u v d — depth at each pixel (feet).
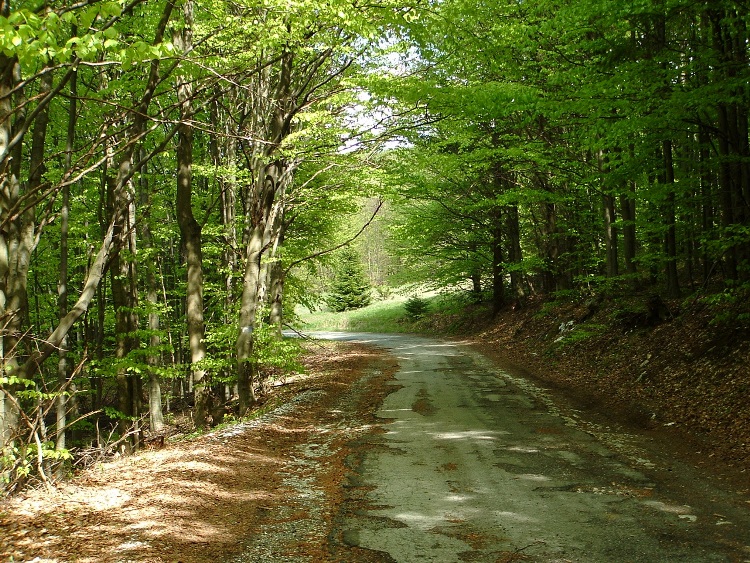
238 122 53.78
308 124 47.34
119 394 44.16
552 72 45.39
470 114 44.27
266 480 24.86
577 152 59.77
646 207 65.72
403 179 54.65
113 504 19.70
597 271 80.28
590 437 31.12
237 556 16.42
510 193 63.77
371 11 33.78
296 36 32.71
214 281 63.36
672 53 35.65
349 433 34.37
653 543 16.80
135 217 46.73
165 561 15.34
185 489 21.75
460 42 42.83
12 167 28.48
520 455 27.81
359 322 155.43
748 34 34.27
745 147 39.86
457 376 56.59
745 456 24.64
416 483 23.88
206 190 66.08
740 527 17.78
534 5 45.21
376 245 218.59
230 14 34.73
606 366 49.65
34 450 23.57
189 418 54.29
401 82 42.75
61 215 36.63
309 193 50.42
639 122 35.29
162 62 31.76
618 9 34.14
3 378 22.40
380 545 17.30
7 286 26.96
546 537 17.56
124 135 42.91
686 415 32.12
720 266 52.75
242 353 44.29
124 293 44.39
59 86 22.85
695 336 41.93
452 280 111.55
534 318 83.30
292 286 72.08
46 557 14.99
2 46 16.43
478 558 16.17
